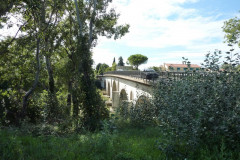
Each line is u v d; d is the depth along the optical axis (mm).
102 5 14719
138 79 18953
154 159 4473
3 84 11531
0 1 9219
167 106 5410
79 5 15461
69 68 17781
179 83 6188
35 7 9438
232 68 4984
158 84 9352
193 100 4910
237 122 4184
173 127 4770
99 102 12430
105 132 5891
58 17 15484
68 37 16641
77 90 12508
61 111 13055
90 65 13000
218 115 4480
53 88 16203
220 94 4566
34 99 13695
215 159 4047
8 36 12523
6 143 4988
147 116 9859
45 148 5184
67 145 5531
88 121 10984
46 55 14047
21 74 14227
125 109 11273
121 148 5406
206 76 5332
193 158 4246
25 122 9070
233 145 4250
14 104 12375
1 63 13156
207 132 4562
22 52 13461
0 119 10141
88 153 4949
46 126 8562
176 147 4742
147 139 6387
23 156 4465
